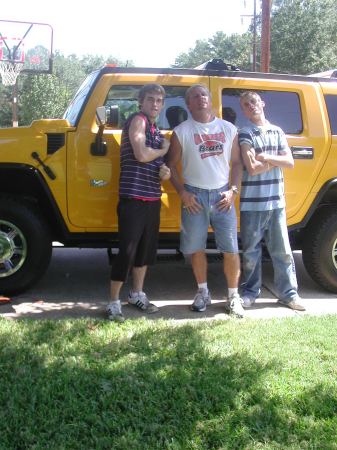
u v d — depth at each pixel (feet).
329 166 14.84
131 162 11.88
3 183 13.97
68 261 18.92
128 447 6.82
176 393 8.23
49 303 13.75
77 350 9.84
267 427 7.34
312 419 7.59
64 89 88.12
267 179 13.01
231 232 12.67
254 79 14.53
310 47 131.34
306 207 14.84
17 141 13.07
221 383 8.61
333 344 10.44
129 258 12.02
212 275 17.71
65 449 6.77
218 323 11.85
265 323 11.87
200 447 6.86
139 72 13.79
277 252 13.69
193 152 12.35
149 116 11.97
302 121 14.78
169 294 15.21
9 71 50.31
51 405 7.79
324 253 14.79
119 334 10.80
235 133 12.68
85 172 13.33
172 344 10.29
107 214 13.62
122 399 7.97
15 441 6.88
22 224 13.33
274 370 9.16
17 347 9.79
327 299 14.90
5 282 13.62
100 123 11.95
